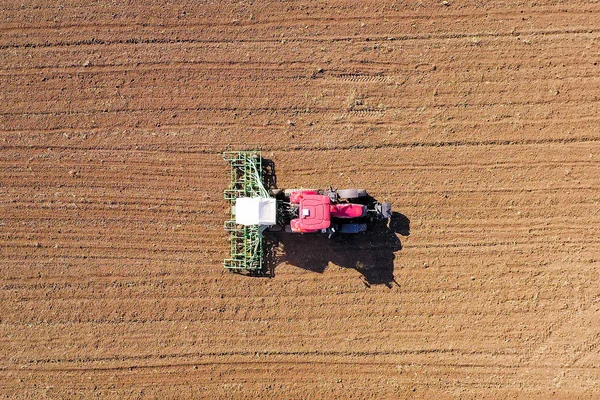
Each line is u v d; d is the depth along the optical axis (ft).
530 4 30.68
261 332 30.99
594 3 30.53
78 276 31.17
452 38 30.86
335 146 31.01
